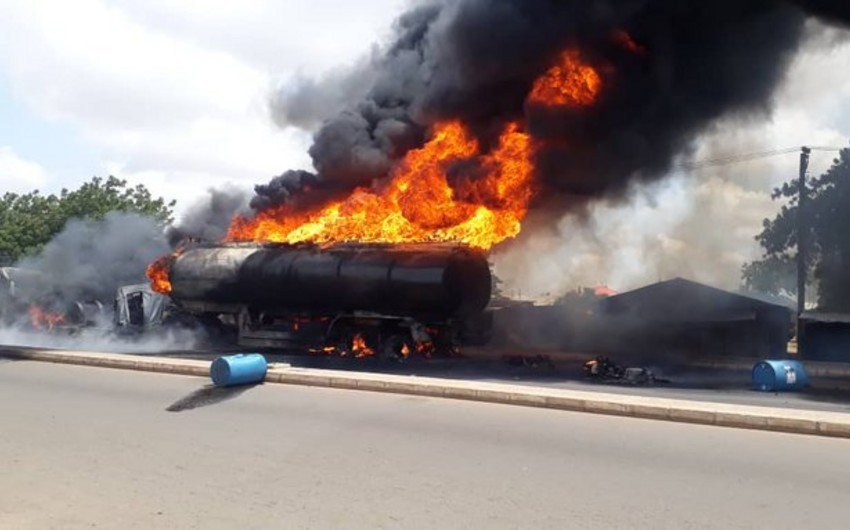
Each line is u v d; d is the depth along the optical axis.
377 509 6.64
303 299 20.31
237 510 6.60
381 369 16.83
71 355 17.12
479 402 11.61
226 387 13.11
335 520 6.35
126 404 11.84
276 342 20.95
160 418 10.71
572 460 8.26
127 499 6.90
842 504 6.77
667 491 7.15
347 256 19.80
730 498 6.94
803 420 9.42
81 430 9.91
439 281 18.36
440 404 11.47
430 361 18.59
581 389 13.77
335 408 11.25
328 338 20.25
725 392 14.28
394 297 18.92
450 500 6.89
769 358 23.72
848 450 8.63
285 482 7.48
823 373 20.48
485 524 6.25
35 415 10.96
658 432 9.55
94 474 7.74
